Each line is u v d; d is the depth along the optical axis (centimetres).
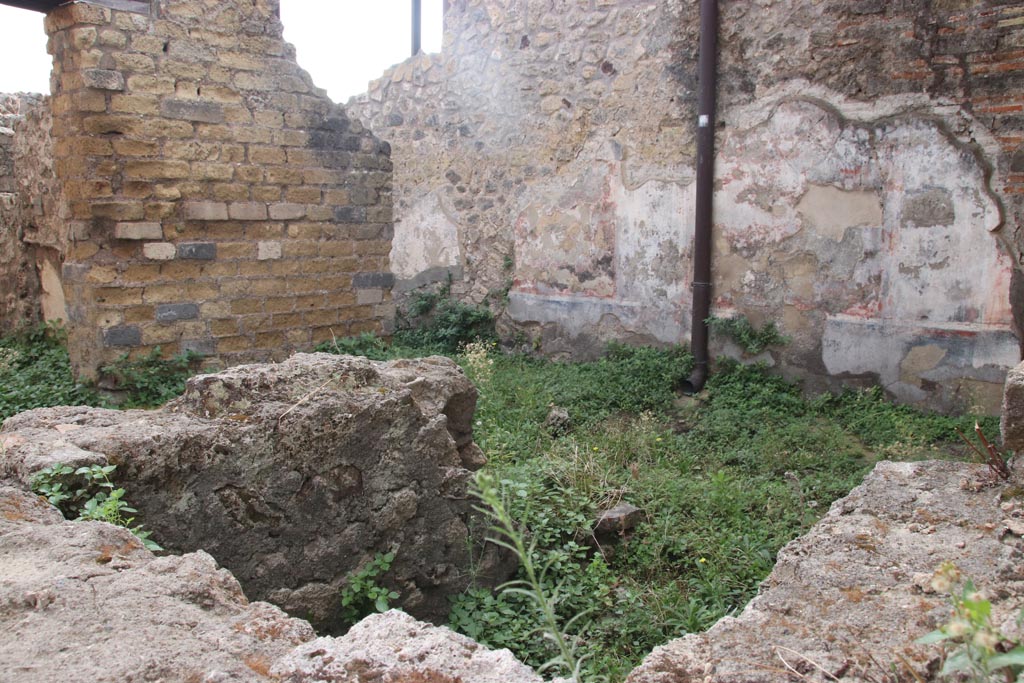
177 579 225
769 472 602
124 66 714
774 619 220
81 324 739
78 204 715
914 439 647
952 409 691
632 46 868
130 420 369
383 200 900
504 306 1016
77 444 323
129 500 328
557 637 167
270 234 817
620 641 386
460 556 427
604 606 423
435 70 1076
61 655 186
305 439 371
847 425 697
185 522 342
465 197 1055
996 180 655
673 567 469
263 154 805
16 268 1068
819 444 646
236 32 777
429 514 414
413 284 1123
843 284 741
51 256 998
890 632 209
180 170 753
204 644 195
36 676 176
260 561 362
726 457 636
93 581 220
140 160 730
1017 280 650
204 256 775
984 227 664
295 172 828
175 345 764
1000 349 662
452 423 459
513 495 495
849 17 720
